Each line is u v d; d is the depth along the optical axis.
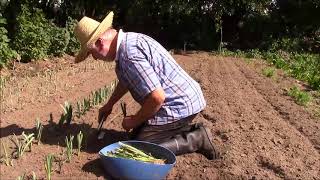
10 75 3.55
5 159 1.72
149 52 1.71
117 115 2.34
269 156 1.88
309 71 4.21
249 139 2.06
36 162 1.72
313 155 1.94
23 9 4.24
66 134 1.99
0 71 3.66
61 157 1.76
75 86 3.06
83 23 1.71
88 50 1.69
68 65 4.15
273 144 2.03
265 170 1.77
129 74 1.66
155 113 1.74
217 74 3.84
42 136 1.96
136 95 1.70
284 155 1.91
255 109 2.62
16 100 2.58
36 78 3.31
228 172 1.71
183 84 1.76
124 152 1.66
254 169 1.76
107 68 3.95
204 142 1.84
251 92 3.12
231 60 5.16
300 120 2.46
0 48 3.72
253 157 1.87
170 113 1.75
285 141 2.07
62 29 4.65
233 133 2.12
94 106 2.43
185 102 1.76
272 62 5.02
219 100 2.77
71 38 4.78
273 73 3.98
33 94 2.75
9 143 1.88
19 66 3.97
